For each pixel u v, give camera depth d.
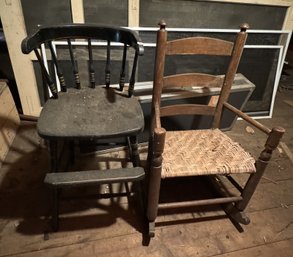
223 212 1.19
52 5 1.33
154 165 0.83
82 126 0.90
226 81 1.09
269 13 1.59
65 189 1.24
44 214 1.11
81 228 1.07
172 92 1.36
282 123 1.90
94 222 1.10
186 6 1.45
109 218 1.12
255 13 1.57
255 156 1.54
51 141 0.92
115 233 1.06
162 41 0.91
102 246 1.01
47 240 1.01
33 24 1.38
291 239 1.08
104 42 1.46
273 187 1.33
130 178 0.82
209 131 1.18
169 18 1.48
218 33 1.58
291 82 2.56
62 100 1.04
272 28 1.66
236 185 1.12
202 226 1.12
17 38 1.41
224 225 1.13
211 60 1.66
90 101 1.05
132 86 1.08
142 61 1.57
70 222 1.09
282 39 1.70
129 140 1.18
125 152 1.50
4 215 1.10
